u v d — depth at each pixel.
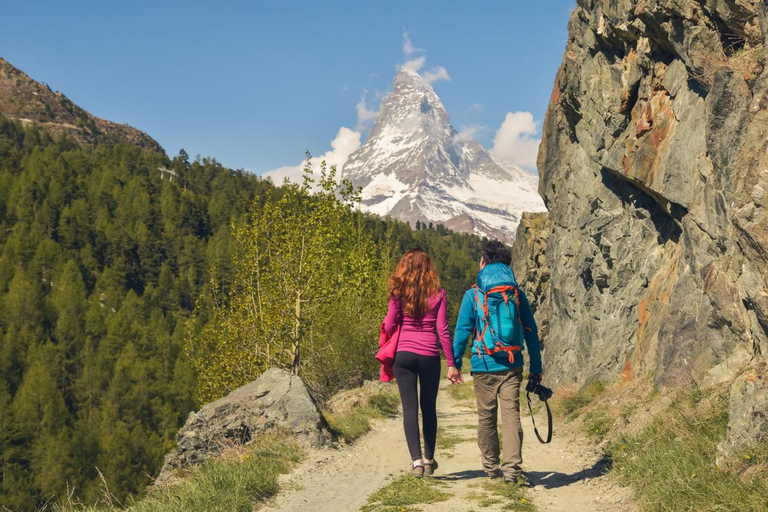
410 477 5.76
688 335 8.91
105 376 98.06
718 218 8.69
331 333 24.50
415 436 5.63
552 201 24.03
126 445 81.00
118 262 149.75
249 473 6.16
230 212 190.88
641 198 14.17
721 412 5.92
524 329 5.76
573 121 19.53
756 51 7.98
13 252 138.12
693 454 5.20
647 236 13.88
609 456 6.88
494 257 5.79
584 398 12.91
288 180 20.25
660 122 11.80
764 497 3.81
